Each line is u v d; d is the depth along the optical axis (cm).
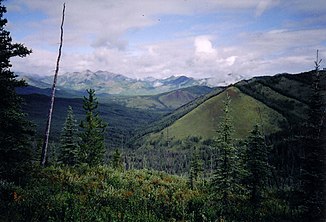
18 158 1858
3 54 1712
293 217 2448
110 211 1753
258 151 2806
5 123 1745
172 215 2081
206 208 2316
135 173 3222
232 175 2680
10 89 1767
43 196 1723
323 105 2147
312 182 2133
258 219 2381
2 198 1538
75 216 1519
